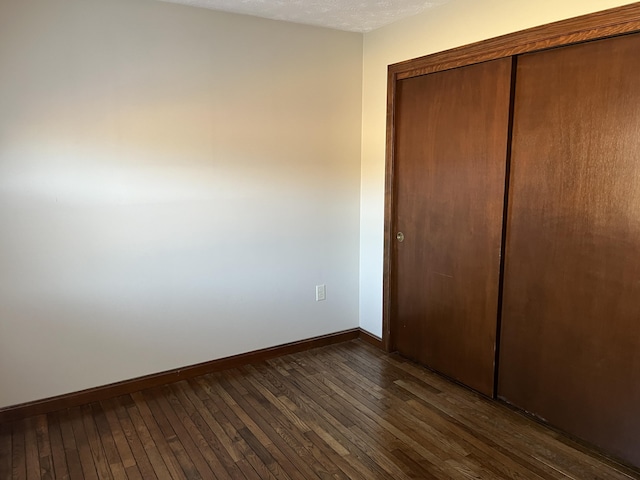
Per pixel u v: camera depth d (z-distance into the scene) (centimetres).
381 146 338
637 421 215
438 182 299
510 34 245
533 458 227
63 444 239
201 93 289
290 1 271
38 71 244
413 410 271
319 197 344
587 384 233
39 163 250
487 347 280
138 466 222
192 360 310
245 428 253
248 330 329
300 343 353
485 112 265
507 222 262
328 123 339
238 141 305
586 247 227
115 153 268
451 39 277
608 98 212
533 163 246
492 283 272
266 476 216
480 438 244
